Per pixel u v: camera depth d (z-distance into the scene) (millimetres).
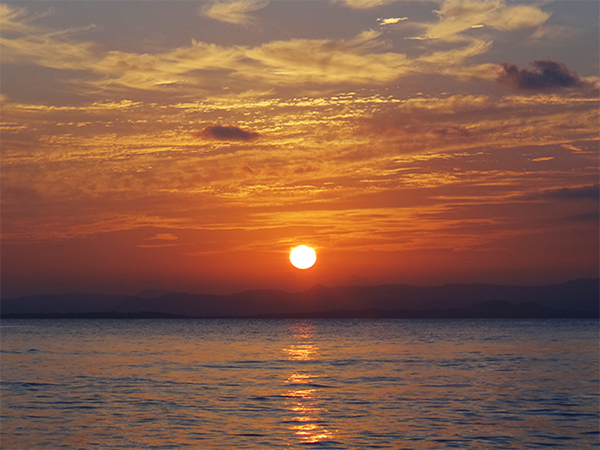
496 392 52750
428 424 38594
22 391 53594
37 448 33031
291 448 32594
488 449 32500
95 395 51062
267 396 50219
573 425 38438
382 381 60906
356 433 36062
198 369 74000
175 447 32938
